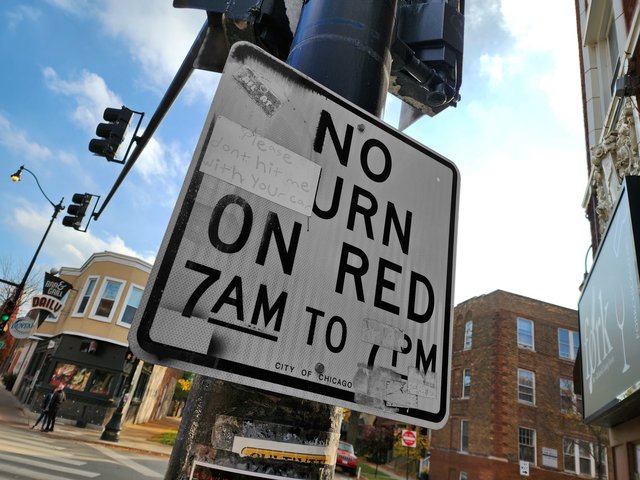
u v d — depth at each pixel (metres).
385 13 1.78
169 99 3.86
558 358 22.59
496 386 21.47
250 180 1.22
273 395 1.09
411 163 1.61
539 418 21.12
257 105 1.30
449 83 2.49
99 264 19.52
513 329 22.75
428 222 1.57
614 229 4.63
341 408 1.21
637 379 3.79
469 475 21.20
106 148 5.38
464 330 25.08
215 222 1.13
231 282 1.10
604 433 20.64
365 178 1.46
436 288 1.49
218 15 2.18
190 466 0.99
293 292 1.18
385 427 37.31
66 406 17.42
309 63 1.62
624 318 4.21
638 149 5.43
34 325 20.23
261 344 1.09
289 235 1.23
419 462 29.53
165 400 32.66
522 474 19.11
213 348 1.03
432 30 2.51
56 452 10.70
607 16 8.23
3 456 8.80
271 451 1.04
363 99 1.60
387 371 1.27
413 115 2.99
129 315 19.08
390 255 1.43
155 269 1.03
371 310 1.31
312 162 1.35
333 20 1.68
